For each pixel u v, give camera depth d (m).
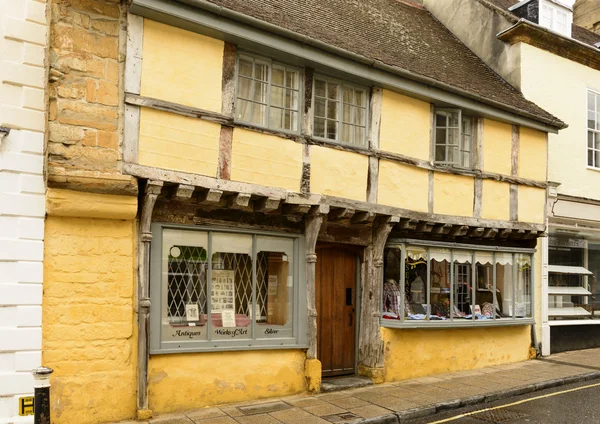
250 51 7.37
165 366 6.69
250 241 7.59
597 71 13.18
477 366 9.98
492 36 12.16
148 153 6.46
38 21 6.20
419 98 9.16
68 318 6.06
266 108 7.55
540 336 11.25
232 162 7.10
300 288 7.90
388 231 8.73
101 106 6.23
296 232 7.98
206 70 6.96
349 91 8.49
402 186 8.87
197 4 6.55
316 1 9.92
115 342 6.30
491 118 10.15
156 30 6.61
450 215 9.45
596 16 16.12
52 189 5.93
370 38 9.56
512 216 10.41
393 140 8.80
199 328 7.00
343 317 8.84
